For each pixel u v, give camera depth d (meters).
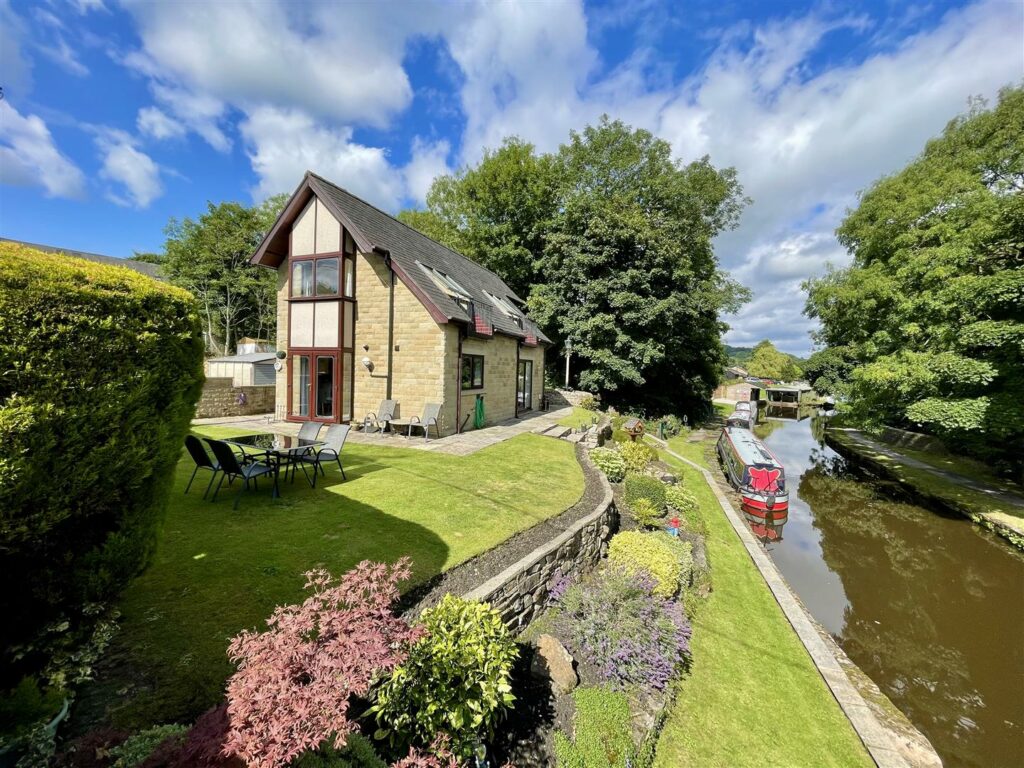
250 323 32.47
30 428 2.31
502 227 29.17
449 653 3.10
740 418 28.08
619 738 4.17
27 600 2.66
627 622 5.31
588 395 23.98
